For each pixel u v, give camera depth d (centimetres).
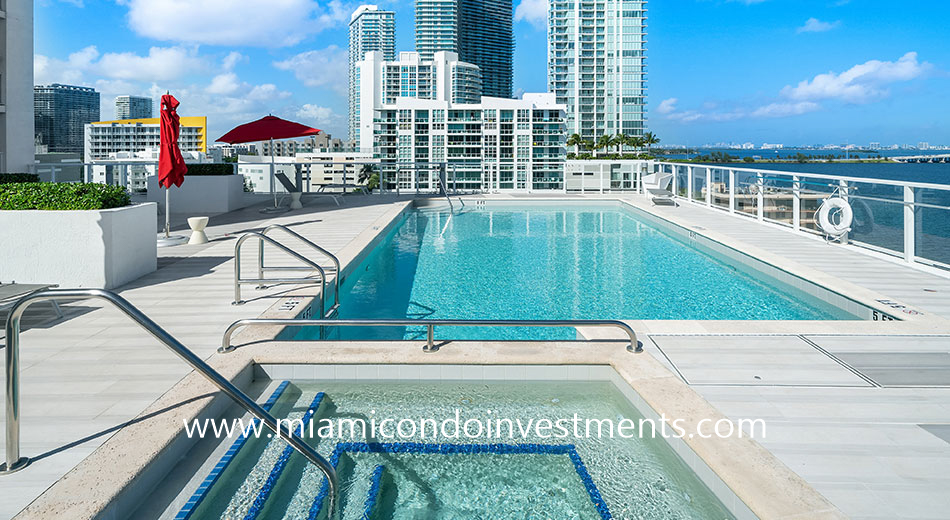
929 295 514
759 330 415
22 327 424
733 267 775
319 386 353
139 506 221
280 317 435
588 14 12794
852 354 366
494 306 584
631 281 694
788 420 274
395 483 254
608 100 12862
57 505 196
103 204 561
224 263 671
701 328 420
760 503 201
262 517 227
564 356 353
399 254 870
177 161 810
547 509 234
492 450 281
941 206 597
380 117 9888
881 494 213
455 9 18962
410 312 563
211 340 390
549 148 10038
